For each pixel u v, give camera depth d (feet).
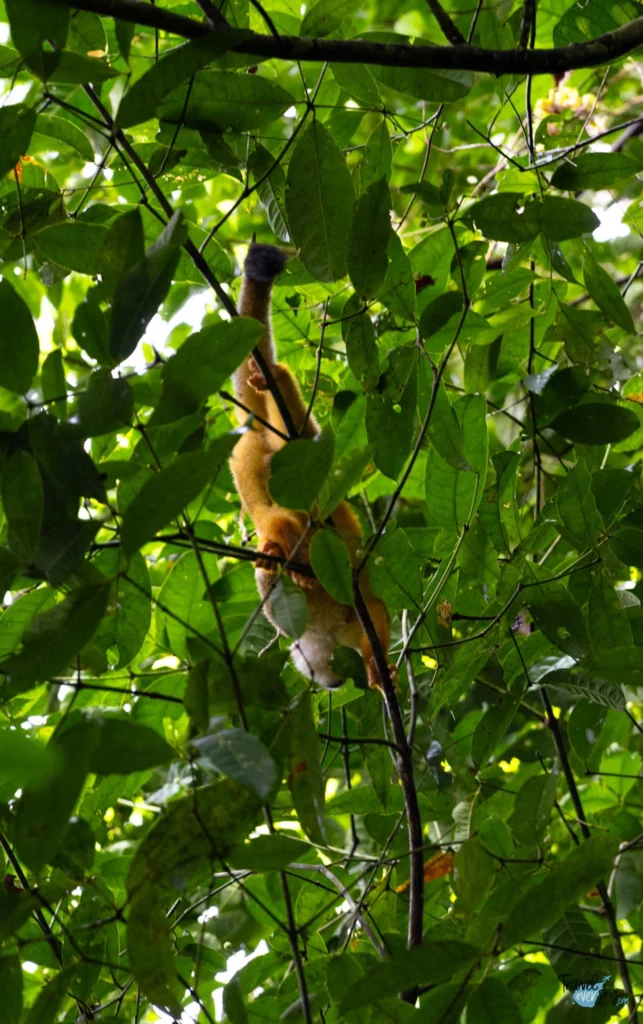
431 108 21.06
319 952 12.30
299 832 13.74
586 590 12.40
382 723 12.62
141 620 11.18
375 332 13.15
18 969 9.04
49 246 11.98
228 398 10.34
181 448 10.54
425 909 14.40
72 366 23.70
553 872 7.86
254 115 10.86
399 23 28.14
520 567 11.71
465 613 13.56
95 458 11.67
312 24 10.46
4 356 8.73
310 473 8.34
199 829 7.73
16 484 8.27
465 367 13.48
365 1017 9.42
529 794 9.78
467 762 14.42
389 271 12.05
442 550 13.67
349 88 11.75
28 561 8.20
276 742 8.65
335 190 10.71
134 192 18.30
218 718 7.52
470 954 7.74
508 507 13.41
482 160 24.52
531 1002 15.02
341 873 13.47
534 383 13.53
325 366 18.45
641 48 13.41
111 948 11.34
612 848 7.93
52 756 7.14
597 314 14.12
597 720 13.30
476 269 13.21
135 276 8.00
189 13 15.31
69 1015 12.87
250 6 14.78
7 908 7.93
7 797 9.89
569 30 13.47
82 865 9.11
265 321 13.44
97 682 13.01
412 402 11.95
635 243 22.52
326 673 15.12
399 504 20.26
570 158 12.98
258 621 13.38
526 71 10.77
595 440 12.83
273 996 12.53
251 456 14.70
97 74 10.00
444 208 11.71
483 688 16.94
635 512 12.36
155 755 7.36
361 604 11.60
